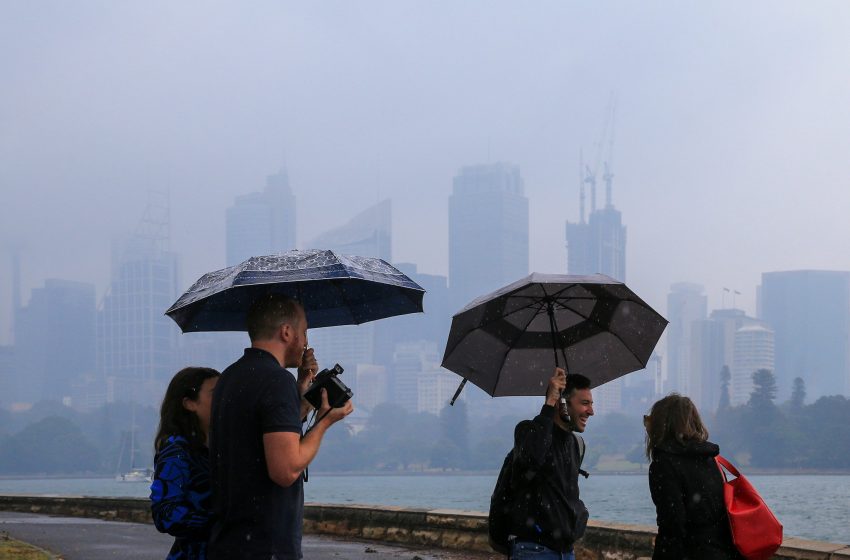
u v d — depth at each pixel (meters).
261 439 3.90
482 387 6.29
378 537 11.74
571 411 5.50
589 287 5.75
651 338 5.97
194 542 4.19
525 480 5.36
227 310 5.16
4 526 15.27
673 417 4.83
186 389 4.38
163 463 4.19
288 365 4.25
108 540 12.77
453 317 5.69
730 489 4.74
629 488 189.25
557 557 5.34
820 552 7.10
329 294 5.20
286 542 3.91
